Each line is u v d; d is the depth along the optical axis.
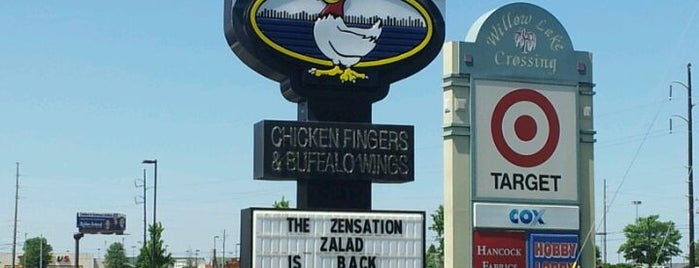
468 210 32.06
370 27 26.86
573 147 33.09
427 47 27.08
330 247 25.78
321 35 26.55
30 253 187.00
